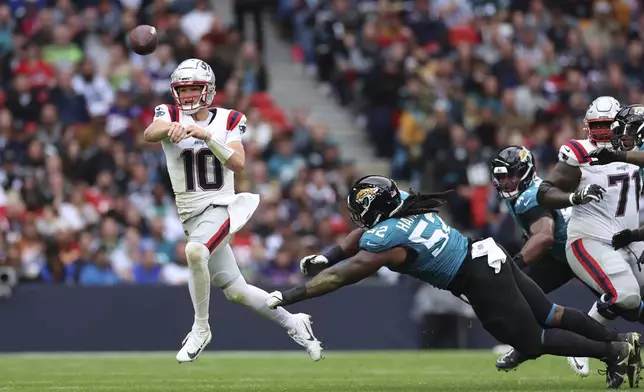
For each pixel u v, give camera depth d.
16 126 48.84
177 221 48.38
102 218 46.41
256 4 60.03
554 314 23.50
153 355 41.81
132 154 50.03
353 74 59.66
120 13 55.53
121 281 45.16
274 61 61.53
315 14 61.22
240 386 26.56
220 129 25.62
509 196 27.47
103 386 26.75
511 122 57.31
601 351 23.56
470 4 64.31
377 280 46.75
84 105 51.16
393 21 60.75
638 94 62.03
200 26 57.78
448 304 45.09
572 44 62.97
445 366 34.97
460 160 53.00
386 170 57.53
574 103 59.31
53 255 44.44
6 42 52.56
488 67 59.50
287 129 54.16
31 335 42.66
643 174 27.30
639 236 25.98
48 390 25.28
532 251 26.39
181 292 43.81
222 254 25.78
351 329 44.72
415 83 57.22
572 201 25.20
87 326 43.06
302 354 42.50
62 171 48.34
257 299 25.92
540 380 28.11
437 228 22.53
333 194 51.69
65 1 55.06
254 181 50.41
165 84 53.38
